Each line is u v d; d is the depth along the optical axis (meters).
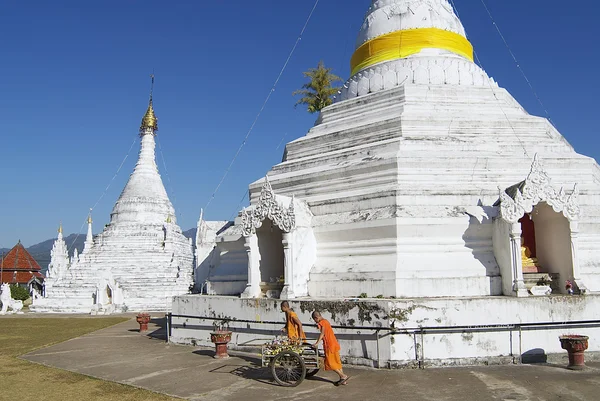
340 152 22.64
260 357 17.20
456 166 19.66
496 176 19.52
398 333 14.59
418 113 22.08
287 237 18.50
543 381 12.91
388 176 19.50
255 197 24.95
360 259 18.36
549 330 15.36
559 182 19.77
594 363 14.97
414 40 25.95
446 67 24.73
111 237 54.47
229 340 17.69
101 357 19.05
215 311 19.78
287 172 24.34
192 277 51.25
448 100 23.27
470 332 14.94
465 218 17.81
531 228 18.98
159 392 13.28
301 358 13.48
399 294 16.47
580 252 18.22
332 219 19.73
